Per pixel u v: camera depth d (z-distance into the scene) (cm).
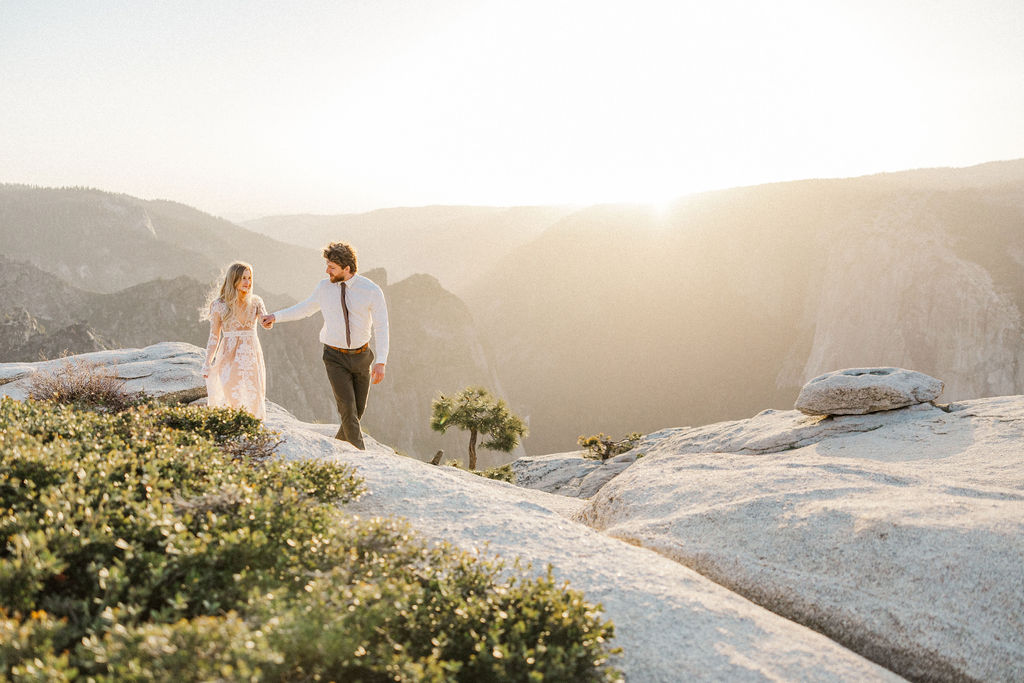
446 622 290
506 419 2612
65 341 11888
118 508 330
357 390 792
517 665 271
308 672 248
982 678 380
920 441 923
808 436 1123
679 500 599
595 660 285
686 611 371
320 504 432
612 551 448
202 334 15988
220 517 327
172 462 427
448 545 370
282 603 258
